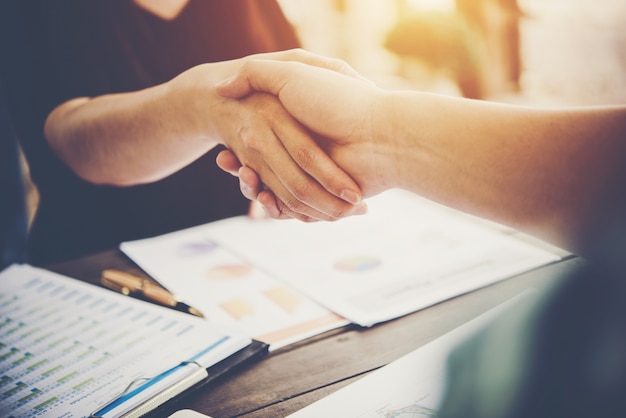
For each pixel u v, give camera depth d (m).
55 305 0.68
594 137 0.48
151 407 0.48
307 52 0.70
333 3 2.49
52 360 0.56
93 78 1.20
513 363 0.45
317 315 0.63
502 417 0.40
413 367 0.49
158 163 0.83
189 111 0.72
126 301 0.67
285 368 0.53
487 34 2.51
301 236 0.84
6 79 1.18
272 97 0.64
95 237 1.27
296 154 0.62
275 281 0.71
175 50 1.29
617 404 0.39
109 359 0.55
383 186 0.62
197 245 0.84
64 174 1.22
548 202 0.51
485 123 0.54
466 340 0.51
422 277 0.69
